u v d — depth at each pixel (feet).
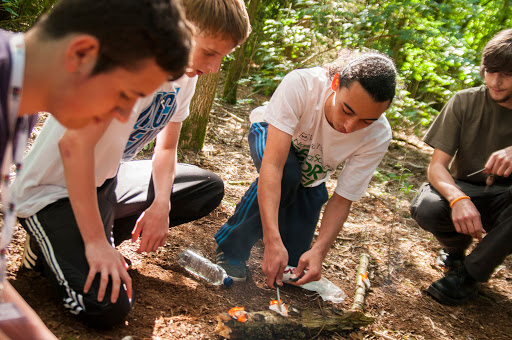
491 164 8.87
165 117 7.08
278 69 19.67
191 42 4.05
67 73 3.60
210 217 10.55
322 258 7.75
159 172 7.57
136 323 6.58
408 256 11.08
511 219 8.71
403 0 18.61
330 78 7.77
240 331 6.84
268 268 7.32
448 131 9.91
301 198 8.81
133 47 3.54
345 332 7.72
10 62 3.44
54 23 3.55
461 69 19.08
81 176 5.81
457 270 9.52
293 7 24.11
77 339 5.96
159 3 3.59
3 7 13.76
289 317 7.44
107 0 3.48
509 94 8.91
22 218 6.53
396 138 20.02
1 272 3.95
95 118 4.07
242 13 6.63
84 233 6.01
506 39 8.61
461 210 9.01
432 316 8.86
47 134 6.48
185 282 7.94
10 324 4.19
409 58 20.03
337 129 7.34
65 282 6.04
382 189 15.21
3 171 3.75
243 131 16.97
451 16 21.65
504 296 10.12
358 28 19.35
